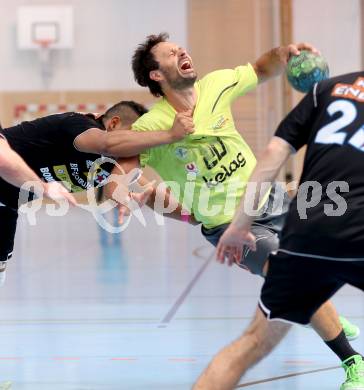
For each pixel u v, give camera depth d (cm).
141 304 1466
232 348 717
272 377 938
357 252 677
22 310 1430
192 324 1270
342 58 3847
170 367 993
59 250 2397
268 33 3891
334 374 948
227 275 1842
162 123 972
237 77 1019
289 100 3847
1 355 1077
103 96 4016
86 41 4000
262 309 720
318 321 887
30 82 4025
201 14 3931
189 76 958
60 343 1148
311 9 3850
